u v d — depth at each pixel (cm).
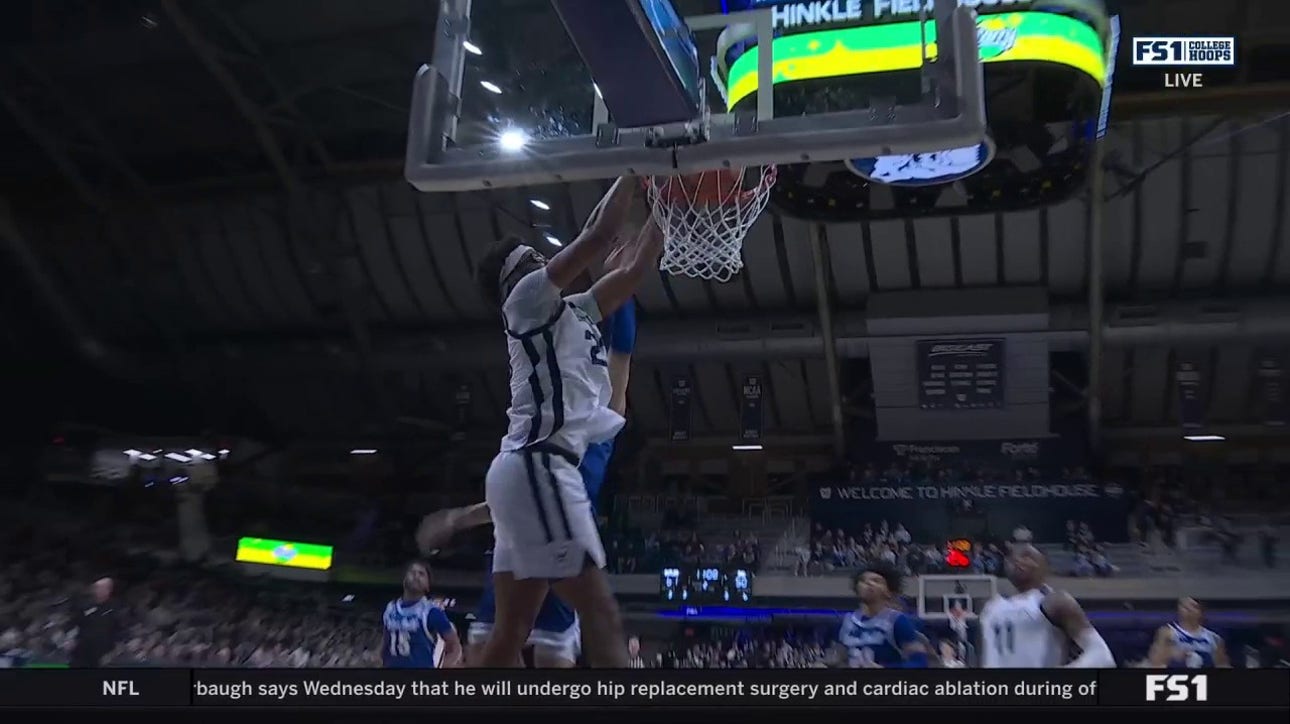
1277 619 1084
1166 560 1152
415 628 430
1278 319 1207
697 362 1380
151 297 1452
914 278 1273
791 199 878
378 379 1453
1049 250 1207
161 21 1016
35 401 1487
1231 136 1057
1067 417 1312
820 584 1140
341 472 1455
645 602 1184
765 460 1430
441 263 1336
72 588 1130
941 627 893
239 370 1481
